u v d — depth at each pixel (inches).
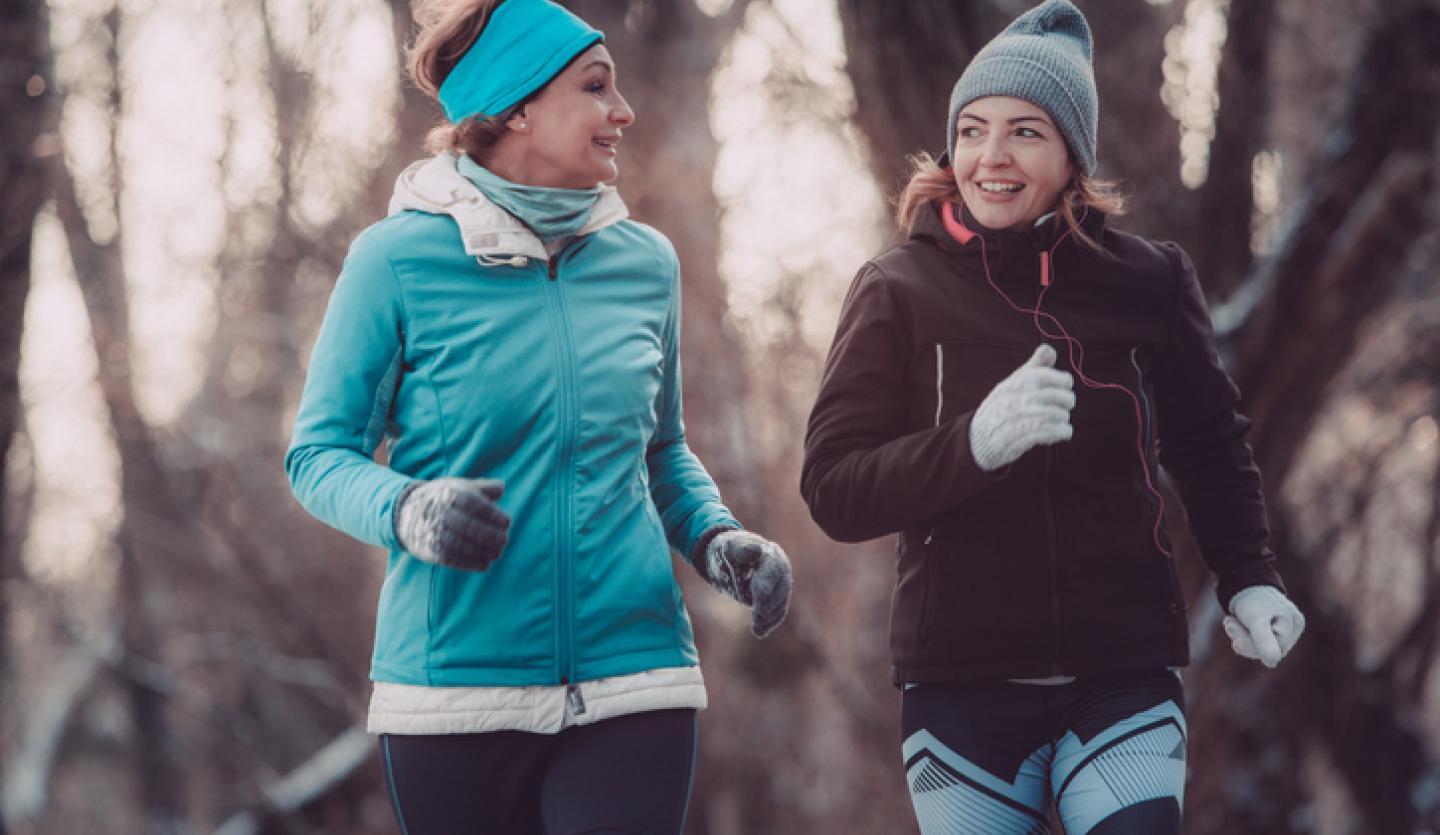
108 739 959.6
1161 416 157.9
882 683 546.6
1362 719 534.0
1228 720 465.4
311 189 582.2
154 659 742.5
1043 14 151.6
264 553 707.4
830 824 677.9
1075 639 145.5
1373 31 399.2
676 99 564.7
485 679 139.6
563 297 144.8
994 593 146.4
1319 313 399.5
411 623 141.4
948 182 155.3
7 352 528.7
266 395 820.6
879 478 143.4
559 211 143.9
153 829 777.6
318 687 718.5
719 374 570.9
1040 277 149.6
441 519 126.0
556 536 140.8
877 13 349.1
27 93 512.4
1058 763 147.0
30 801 820.0
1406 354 580.1
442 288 141.9
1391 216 396.8
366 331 141.5
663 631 145.3
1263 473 422.0
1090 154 150.5
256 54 596.1
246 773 776.9
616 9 547.5
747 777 682.2
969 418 139.4
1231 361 403.5
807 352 585.9
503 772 141.7
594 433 142.8
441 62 146.6
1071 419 147.1
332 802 628.4
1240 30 393.4
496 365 141.0
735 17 548.7
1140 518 149.0
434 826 141.9
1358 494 595.5
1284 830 490.3
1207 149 397.4
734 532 149.4
